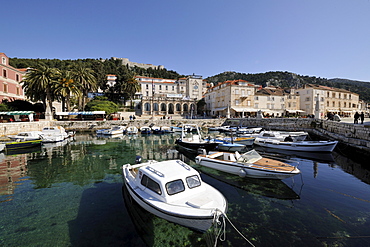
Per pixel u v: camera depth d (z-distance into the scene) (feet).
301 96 203.41
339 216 23.89
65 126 132.67
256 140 73.87
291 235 20.30
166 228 21.07
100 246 18.47
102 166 46.37
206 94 245.65
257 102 189.88
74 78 148.87
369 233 20.56
